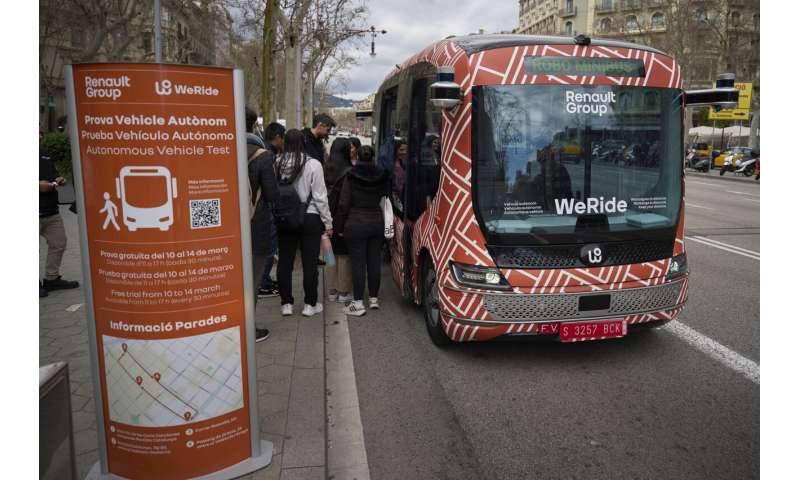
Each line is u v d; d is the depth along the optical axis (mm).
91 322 2955
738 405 4348
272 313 6148
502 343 5652
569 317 4719
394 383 4758
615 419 4145
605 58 4922
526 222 4723
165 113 2783
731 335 5812
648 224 4914
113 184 2811
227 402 3143
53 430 2361
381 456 3697
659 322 5008
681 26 45688
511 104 4758
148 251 2854
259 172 4762
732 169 38031
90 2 23922
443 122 5105
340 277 6863
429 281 5625
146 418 2980
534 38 5086
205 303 3000
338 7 23594
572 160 4797
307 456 3400
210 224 2961
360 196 6246
